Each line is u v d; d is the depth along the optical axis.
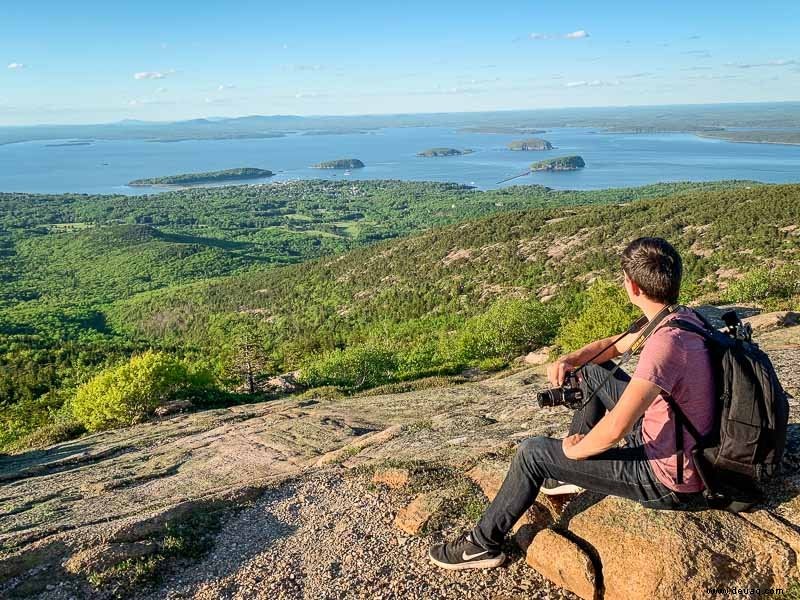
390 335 73.50
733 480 3.31
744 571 3.47
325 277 133.12
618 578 3.62
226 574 4.78
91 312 138.75
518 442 6.30
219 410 19.78
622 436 3.20
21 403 51.03
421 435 8.07
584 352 4.32
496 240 116.44
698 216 92.38
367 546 4.83
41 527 6.25
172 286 171.50
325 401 19.06
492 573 4.14
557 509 4.42
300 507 5.87
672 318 3.31
